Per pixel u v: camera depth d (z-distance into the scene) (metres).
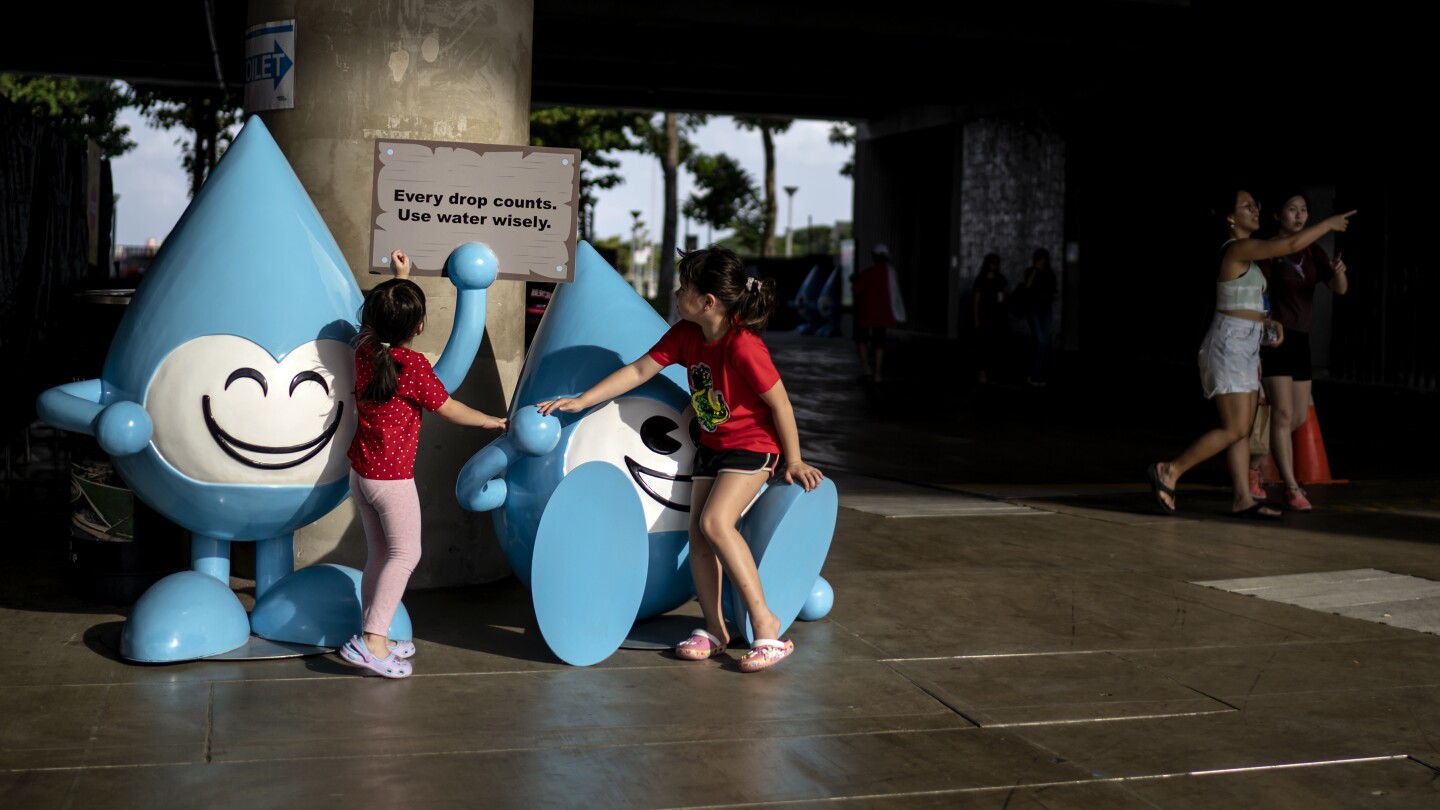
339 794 3.28
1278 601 5.69
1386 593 5.88
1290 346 8.24
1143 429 12.99
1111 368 21.08
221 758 3.50
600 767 3.53
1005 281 17.56
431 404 4.24
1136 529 7.45
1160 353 22.38
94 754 3.50
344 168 5.32
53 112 38.53
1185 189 21.64
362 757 3.54
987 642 4.94
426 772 3.45
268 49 5.38
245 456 4.24
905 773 3.56
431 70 5.34
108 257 14.67
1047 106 25.20
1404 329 17.53
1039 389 17.33
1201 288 21.27
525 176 4.98
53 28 21.27
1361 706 4.25
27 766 3.39
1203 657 4.80
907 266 31.00
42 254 9.69
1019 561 6.46
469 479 4.50
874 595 5.66
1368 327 18.11
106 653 4.45
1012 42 20.28
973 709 4.14
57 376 10.12
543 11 18.72
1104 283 23.86
